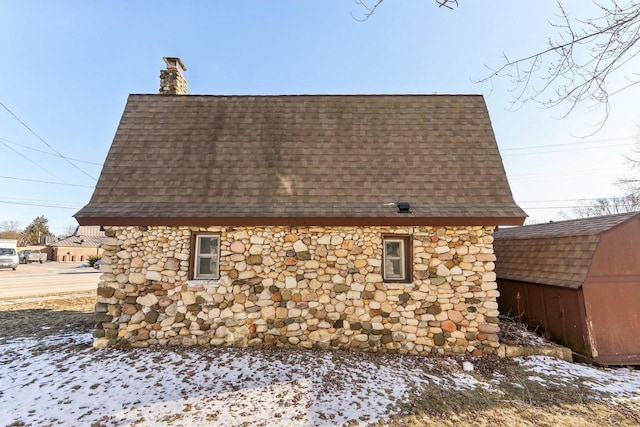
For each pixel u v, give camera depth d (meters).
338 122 8.44
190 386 4.93
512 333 7.28
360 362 5.97
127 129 8.09
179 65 10.08
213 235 6.90
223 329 6.58
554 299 7.17
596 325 6.40
